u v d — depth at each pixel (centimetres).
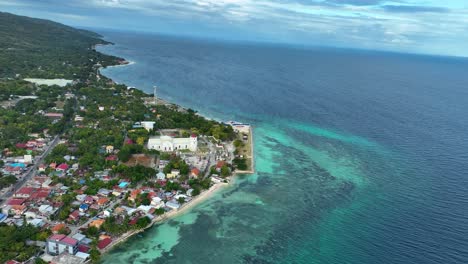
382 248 12469
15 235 11419
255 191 16638
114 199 14788
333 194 16488
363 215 14638
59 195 14550
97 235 12256
